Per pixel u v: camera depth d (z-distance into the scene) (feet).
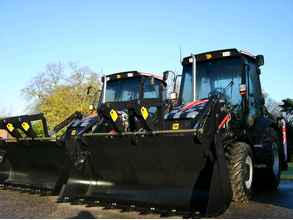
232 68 21.94
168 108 20.97
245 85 20.52
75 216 15.78
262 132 22.27
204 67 22.84
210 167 15.55
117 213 16.25
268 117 24.47
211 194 14.28
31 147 23.44
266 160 22.70
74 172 19.38
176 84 23.89
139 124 17.53
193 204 15.55
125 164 18.11
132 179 18.11
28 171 24.76
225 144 17.74
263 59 23.25
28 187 23.22
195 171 16.01
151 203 16.40
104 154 18.74
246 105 20.88
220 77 22.12
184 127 17.34
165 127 17.42
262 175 23.80
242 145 18.45
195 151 15.58
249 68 22.52
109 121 17.92
